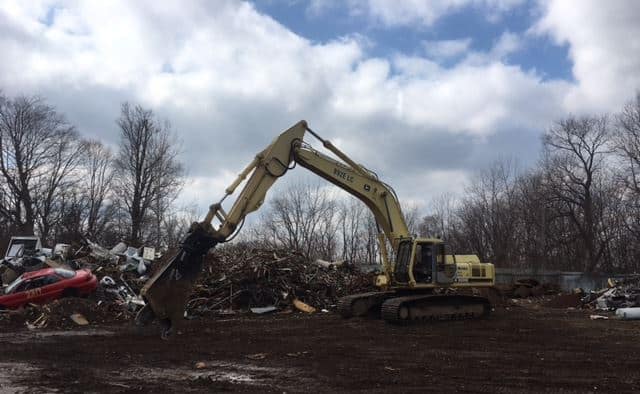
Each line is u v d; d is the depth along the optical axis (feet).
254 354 39.58
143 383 30.04
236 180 47.52
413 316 57.98
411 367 34.42
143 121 181.98
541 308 86.02
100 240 187.42
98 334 51.57
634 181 164.66
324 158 57.77
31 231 185.37
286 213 188.34
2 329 56.75
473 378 31.04
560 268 179.22
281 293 77.61
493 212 183.62
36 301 66.59
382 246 62.90
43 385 29.50
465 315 62.49
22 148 186.50
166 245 167.53
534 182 181.06
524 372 32.78
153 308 39.65
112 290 74.54
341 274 89.45
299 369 33.91
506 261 176.76
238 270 79.20
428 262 60.54
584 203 178.29
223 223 44.96
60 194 195.83
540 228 176.04
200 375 32.12
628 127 164.66
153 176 181.78
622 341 46.52
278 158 52.85
